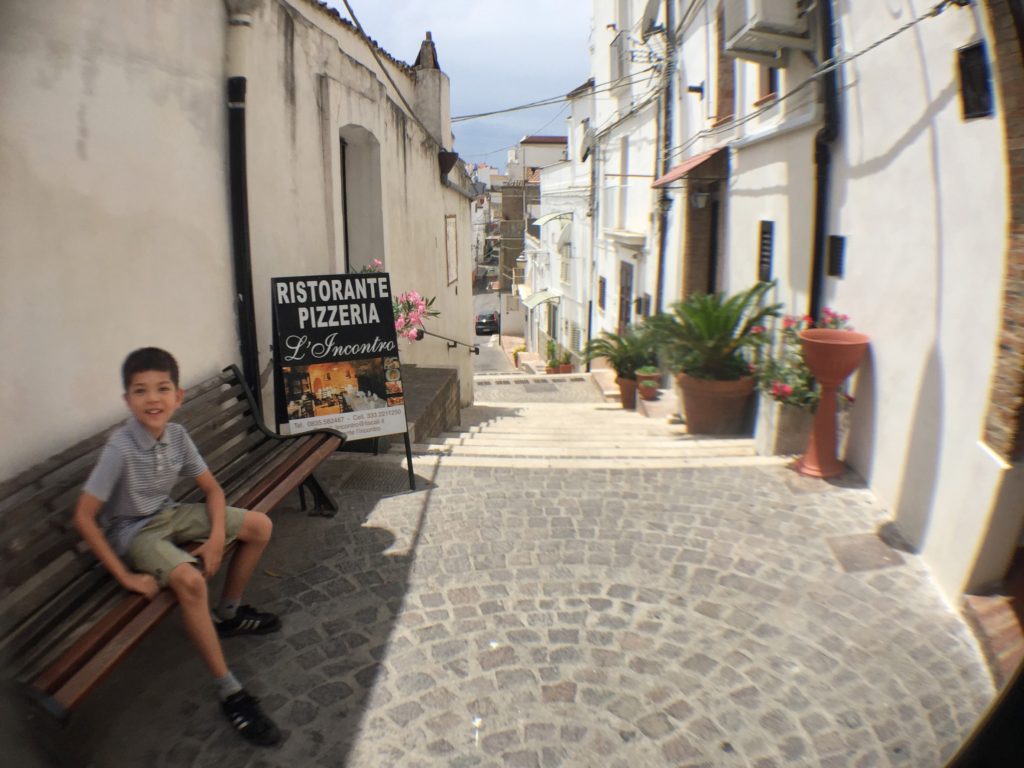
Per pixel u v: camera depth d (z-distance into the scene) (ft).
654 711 9.48
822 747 8.86
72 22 10.53
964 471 11.90
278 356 15.83
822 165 18.42
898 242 14.94
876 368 15.98
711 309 24.53
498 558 13.50
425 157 34.68
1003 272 11.23
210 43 14.60
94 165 11.05
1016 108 10.51
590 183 63.16
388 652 10.62
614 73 50.67
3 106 9.27
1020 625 10.50
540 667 10.34
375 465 18.33
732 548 13.91
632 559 13.51
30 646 7.78
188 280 13.88
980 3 11.73
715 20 29.43
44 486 9.64
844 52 17.21
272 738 8.76
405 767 8.49
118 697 9.52
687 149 34.01
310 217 19.93
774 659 10.55
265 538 10.47
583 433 26.58
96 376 11.18
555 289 86.79
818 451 17.35
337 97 21.61
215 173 14.89
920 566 13.02
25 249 9.69
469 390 45.83
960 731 9.06
